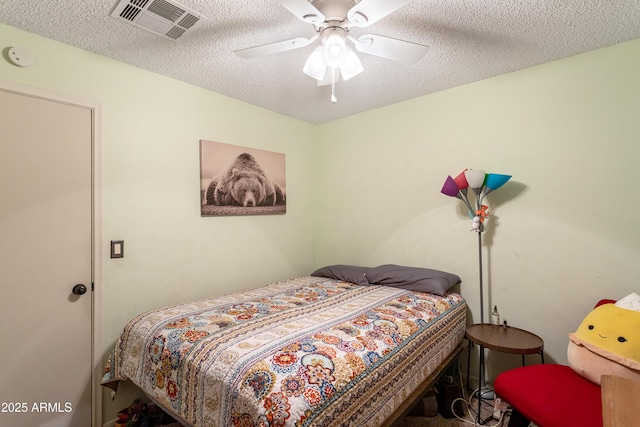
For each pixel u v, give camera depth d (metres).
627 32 1.71
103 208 1.91
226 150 2.55
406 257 2.75
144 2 1.44
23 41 1.64
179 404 1.36
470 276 2.40
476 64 2.08
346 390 1.17
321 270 2.95
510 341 1.84
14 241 1.61
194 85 2.35
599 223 1.89
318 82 2.17
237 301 2.08
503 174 2.18
